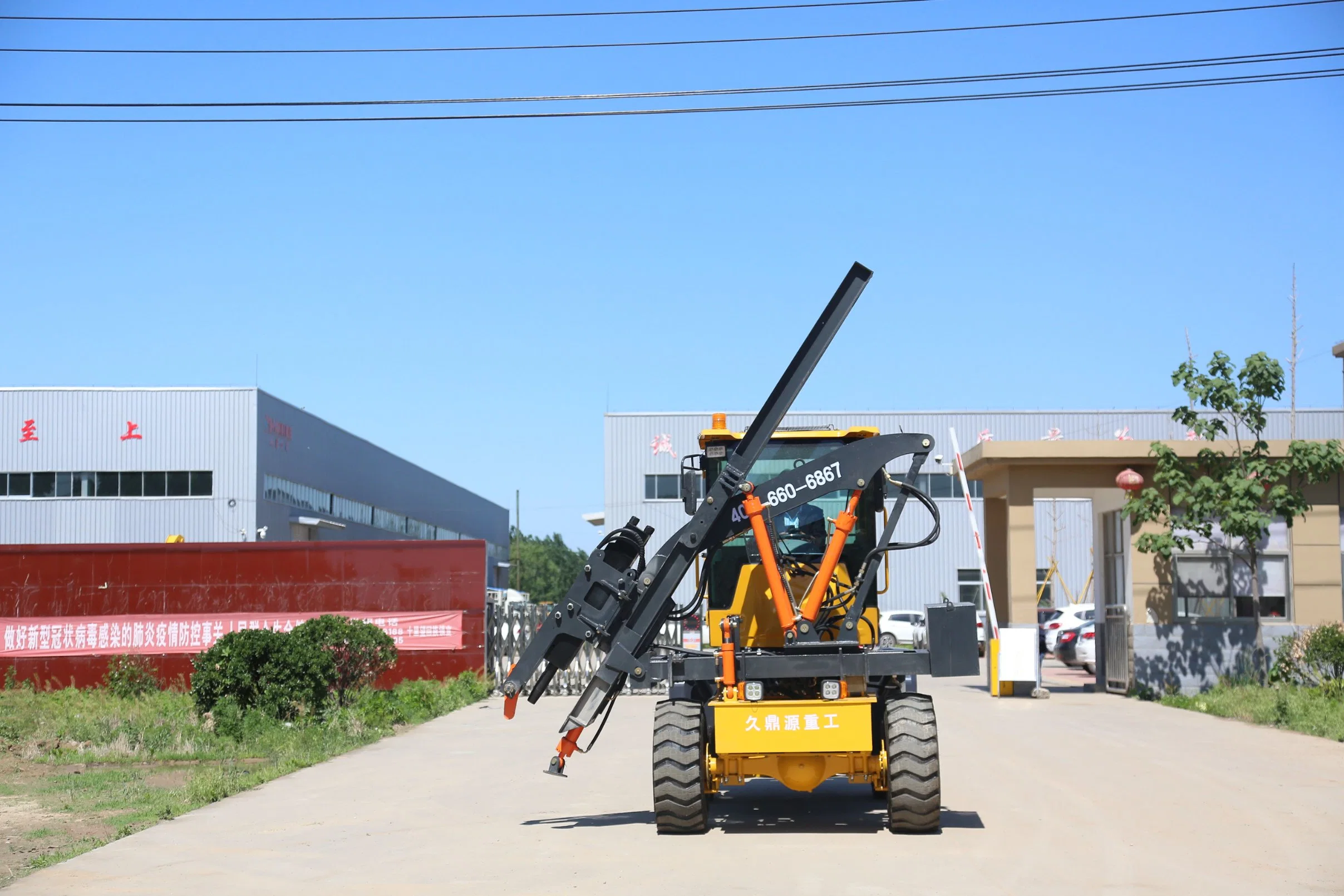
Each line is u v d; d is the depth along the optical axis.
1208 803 10.45
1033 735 15.56
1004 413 53.31
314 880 7.84
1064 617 30.05
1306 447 19.94
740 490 9.30
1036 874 7.72
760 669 8.99
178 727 16.02
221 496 49.31
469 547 23.42
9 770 13.45
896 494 10.20
